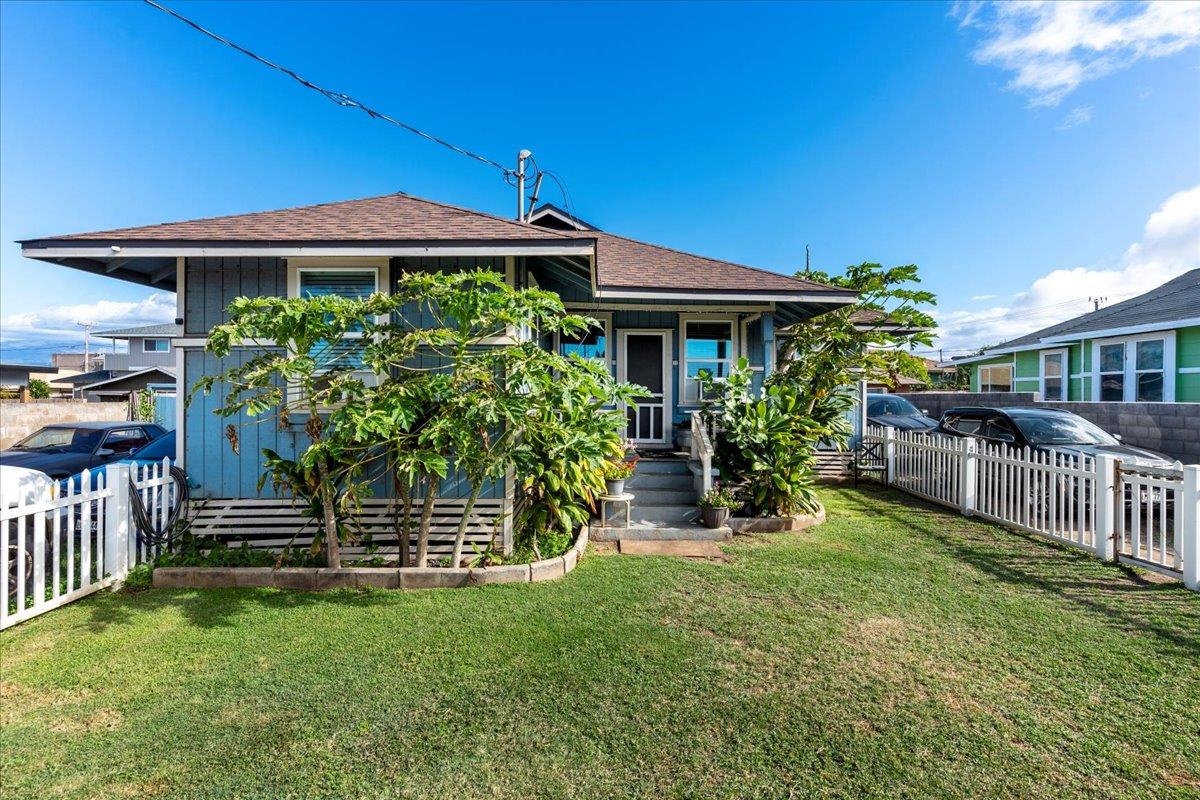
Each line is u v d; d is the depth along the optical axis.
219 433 6.16
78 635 4.04
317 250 5.70
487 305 4.75
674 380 10.28
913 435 9.59
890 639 3.91
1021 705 3.07
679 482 8.19
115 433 9.85
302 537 6.06
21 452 9.33
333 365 5.66
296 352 5.01
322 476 5.21
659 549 6.34
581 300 9.62
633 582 5.18
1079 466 6.10
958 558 5.85
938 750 2.68
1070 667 3.49
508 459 5.07
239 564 5.39
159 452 8.26
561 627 4.14
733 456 7.73
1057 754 2.65
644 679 3.37
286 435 6.15
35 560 4.41
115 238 5.66
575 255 5.93
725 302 9.49
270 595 4.88
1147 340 13.09
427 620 4.30
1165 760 2.60
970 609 4.45
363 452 5.53
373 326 5.13
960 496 8.09
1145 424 11.09
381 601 4.73
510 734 2.82
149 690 3.26
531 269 7.96
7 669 3.52
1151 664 3.52
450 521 6.09
